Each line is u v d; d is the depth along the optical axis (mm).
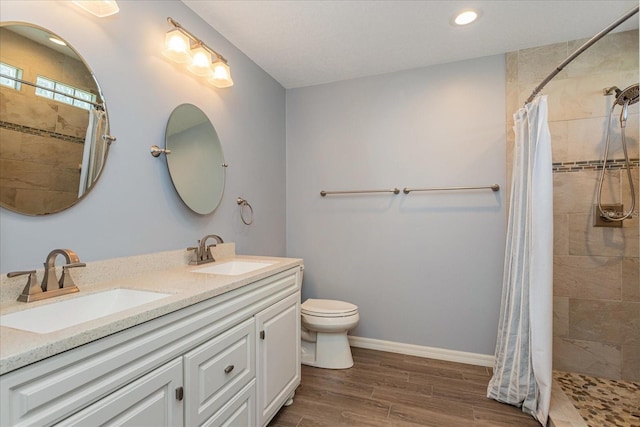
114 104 1350
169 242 1631
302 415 1735
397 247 2600
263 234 2541
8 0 1028
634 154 2043
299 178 2898
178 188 1673
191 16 1784
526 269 1787
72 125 1196
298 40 2115
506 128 2305
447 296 2459
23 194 1055
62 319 1043
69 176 1184
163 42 1598
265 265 1827
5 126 1021
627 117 2021
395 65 2492
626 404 1772
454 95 2438
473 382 2100
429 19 1894
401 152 2586
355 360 2432
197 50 1698
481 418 1718
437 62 2449
